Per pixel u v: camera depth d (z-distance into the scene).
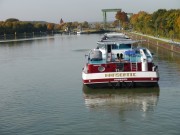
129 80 30.66
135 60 32.25
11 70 48.62
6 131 21.78
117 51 35.97
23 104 28.47
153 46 81.62
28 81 38.81
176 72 40.56
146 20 127.75
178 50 62.03
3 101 29.77
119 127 22.06
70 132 21.36
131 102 27.91
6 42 124.44
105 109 26.22
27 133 21.33
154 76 30.55
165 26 94.75
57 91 32.81
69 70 46.16
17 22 178.50
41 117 24.56
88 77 30.83
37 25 198.25
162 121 22.80
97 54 34.16
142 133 20.84
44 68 49.34
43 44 108.31
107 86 31.05
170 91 30.84
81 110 26.08
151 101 27.92
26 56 68.69
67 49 83.75
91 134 21.00
